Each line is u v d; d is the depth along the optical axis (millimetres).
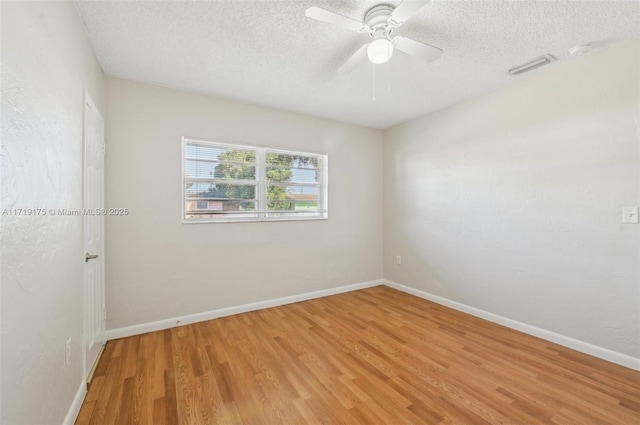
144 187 2639
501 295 2822
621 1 1627
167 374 1954
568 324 2354
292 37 1987
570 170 2336
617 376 1931
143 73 2480
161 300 2711
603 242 2170
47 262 1223
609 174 2133
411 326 2770
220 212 3057
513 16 1764
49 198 1243
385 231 4285
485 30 1905
